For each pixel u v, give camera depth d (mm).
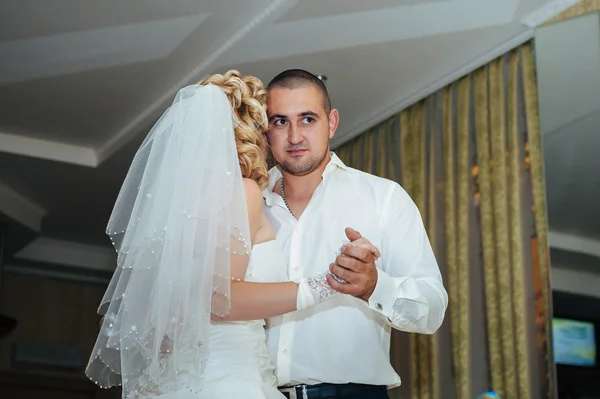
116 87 5223
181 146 1994
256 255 2125
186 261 1889
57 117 5703
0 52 4844
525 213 4266
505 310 4246
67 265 8266
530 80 4375
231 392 1860
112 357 1956
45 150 6082
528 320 4121
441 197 4832
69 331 8555
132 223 2002
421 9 4355
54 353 8430
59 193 6902
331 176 2588
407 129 5191
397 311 2162
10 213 6918
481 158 4578
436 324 2285
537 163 4254
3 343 8258
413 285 2191
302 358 2357
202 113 2029
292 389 2359
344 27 4488
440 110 4961
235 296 1957
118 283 1969
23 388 8305
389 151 5312
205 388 1861
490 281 4359
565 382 3766
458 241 4617
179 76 5059
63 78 5105
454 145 4793
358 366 2359
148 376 1860
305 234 2510
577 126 3932
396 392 4797
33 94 5340
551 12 4160
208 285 1887
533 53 4379
